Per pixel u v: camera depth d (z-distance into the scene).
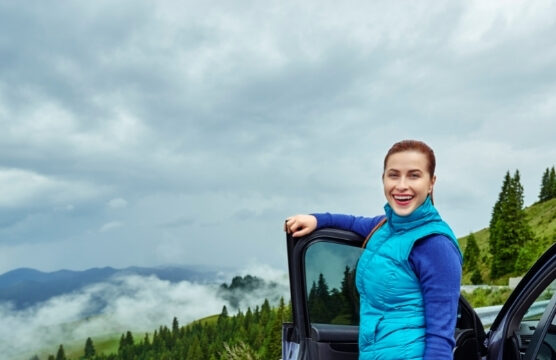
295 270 2.91
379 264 2.47
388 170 2.49
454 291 2.36
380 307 2.48
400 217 2.45
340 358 3.01
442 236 2.40
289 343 3.04
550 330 2.75
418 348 2.38
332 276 2.98
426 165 2.45
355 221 2.99
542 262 2.86
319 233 2.92
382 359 2.44
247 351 10.23
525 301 2.96
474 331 3.07
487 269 104.75
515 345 2.96
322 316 2.99
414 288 2.42
